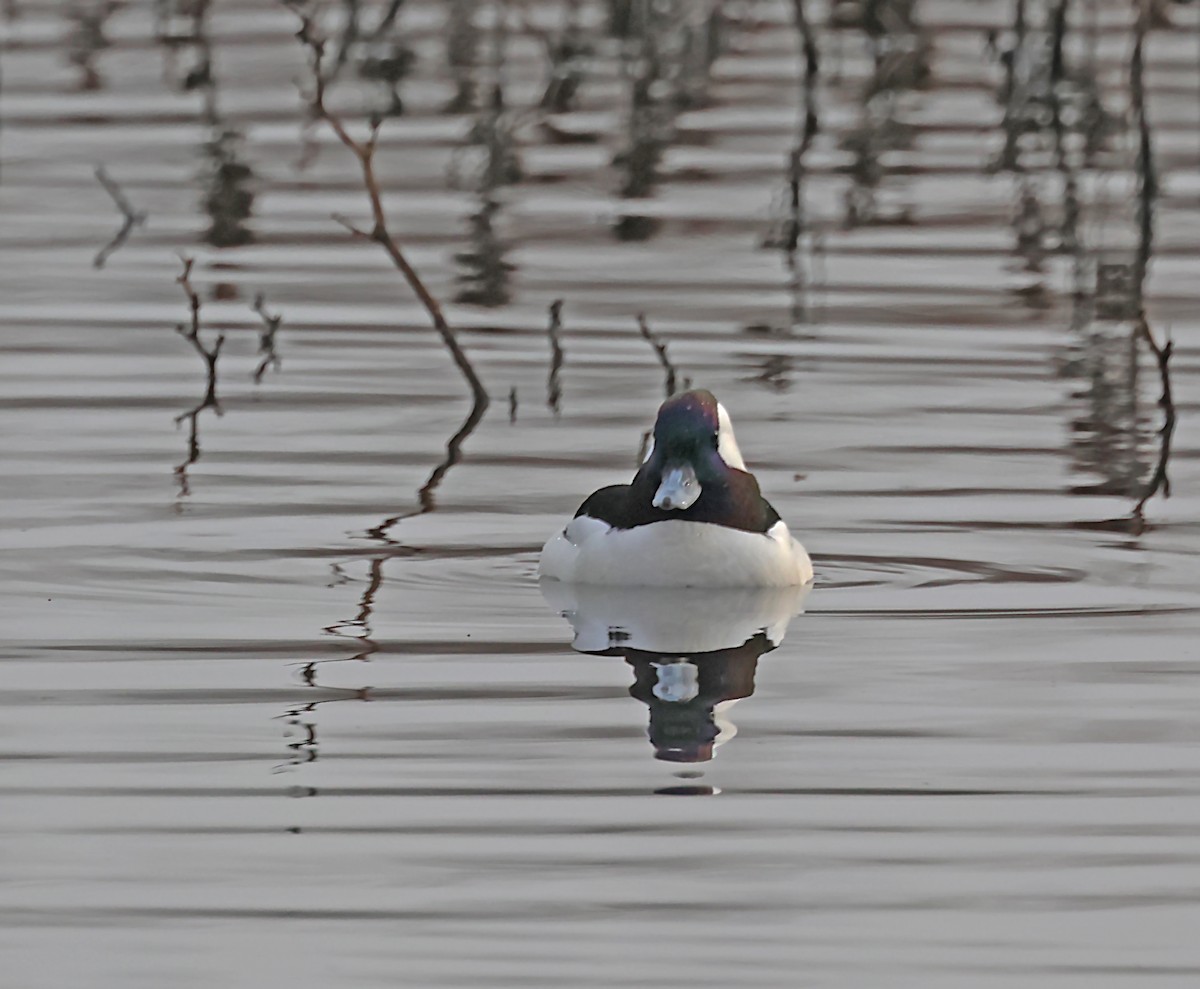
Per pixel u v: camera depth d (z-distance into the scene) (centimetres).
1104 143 2842
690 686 1191
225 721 1132
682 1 3306
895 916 914
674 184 2625
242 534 1470
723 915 916
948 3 3569
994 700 1166
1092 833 995
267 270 2228
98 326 2020
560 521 1516
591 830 998
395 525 1500
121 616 1303
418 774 1063
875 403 1794
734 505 1380
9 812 1017
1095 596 1352
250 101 3008
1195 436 1706
